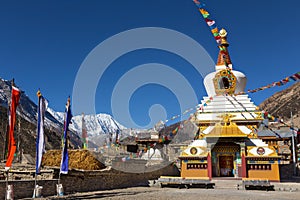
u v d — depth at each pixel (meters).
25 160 35.50
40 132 19.59
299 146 49.06
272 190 27.81
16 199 17.91
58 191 20.61
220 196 22.84
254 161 36.41
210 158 37.50
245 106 40.53
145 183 32.66
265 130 43.97
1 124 51.53
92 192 23.62
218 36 39.09
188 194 24.11
